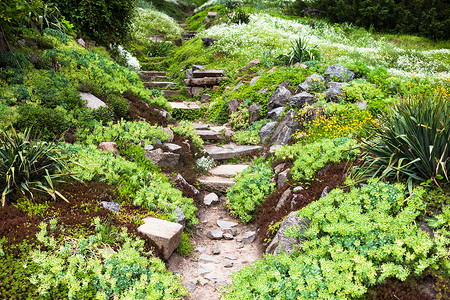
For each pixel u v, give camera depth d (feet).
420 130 11.86
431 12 57.41
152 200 14.30
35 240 10.18
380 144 13.66
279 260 10.36
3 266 9.02
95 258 10.27
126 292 9.37
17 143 12.52
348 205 11.23
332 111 22.62
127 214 13.09
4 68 19.79
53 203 12.22
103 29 34.86
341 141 16.29
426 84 24.90
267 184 18.13
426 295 8.38
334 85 26.22
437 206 10.66
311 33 54.70
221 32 53.11
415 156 12.02
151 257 11.47
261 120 27.84
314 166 15.78
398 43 54.34
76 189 13.50
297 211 13.15
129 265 10.25
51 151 13.44
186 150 22.57
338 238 10.34
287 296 9.16
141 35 61.16
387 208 10.70
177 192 16.10
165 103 29.09
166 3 102.37
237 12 59.21
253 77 35.53
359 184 13.03
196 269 12.77
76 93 20.15
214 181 20.74
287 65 35.12
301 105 25.54
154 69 49.83
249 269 10.57
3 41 20.12
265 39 47.19
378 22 60.95
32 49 22.57
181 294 10.36
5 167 12.16
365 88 24.67
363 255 9.49
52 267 9.34
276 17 62.44
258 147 25.43
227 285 11.73
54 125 16.92
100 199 13.43
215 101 35.40
